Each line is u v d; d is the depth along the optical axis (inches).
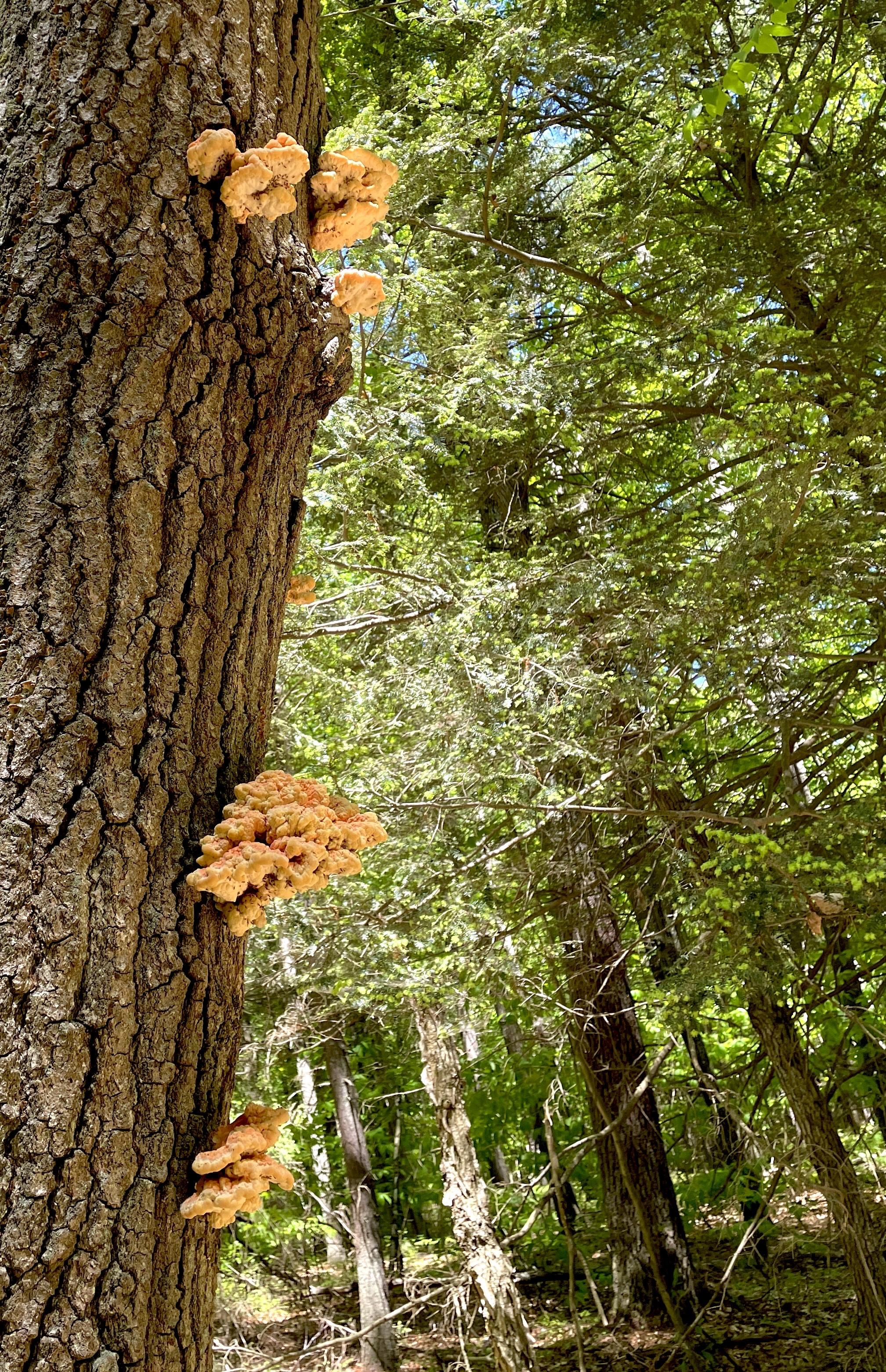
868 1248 295.3
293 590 99.7
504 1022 449.1
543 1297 475.8
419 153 274.4
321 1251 620.4
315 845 68.2
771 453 219.9
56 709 63.7
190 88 71.5
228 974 68.4
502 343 293.9
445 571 281.9
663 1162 411.8
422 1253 593.3
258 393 73.5
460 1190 376.5
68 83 69.9
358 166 80.7
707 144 254.1
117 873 63.3
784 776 310.2
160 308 68.7
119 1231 59.9
